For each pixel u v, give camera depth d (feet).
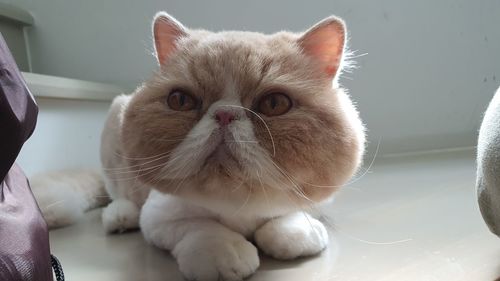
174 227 0.67
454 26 1.49
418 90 1.55
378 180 1.21
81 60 1.66
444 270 0.57
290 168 0.54
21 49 1.64
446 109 1.56
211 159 0.54
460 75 1.53
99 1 1.61
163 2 1.57
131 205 0.86
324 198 0.61
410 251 0.65
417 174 1.26
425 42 1.51
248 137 0.54
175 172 0.56
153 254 0.69
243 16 1.54
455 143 1.60
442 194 1.00
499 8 1.46
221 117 0.54
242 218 0.66
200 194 0.58
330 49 0.65
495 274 0.55
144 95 0.63
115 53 1.62
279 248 0.63
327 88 0.62
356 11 1.51
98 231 0.85
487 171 0.48
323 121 0.57
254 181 0.55
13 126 0.43
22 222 0.46
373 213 0.87
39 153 1.25
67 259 0.68
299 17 1.52
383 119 1.58
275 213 0.63
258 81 0.57
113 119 0.92
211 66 0.59
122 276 0.61
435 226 0.76
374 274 0.57
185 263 0.57
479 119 1.54
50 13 1.65
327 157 0.56
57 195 0.91
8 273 0.40
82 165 1.39
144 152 0.59
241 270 0.56
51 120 1.30
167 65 0.65
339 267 0.60
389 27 1.51
